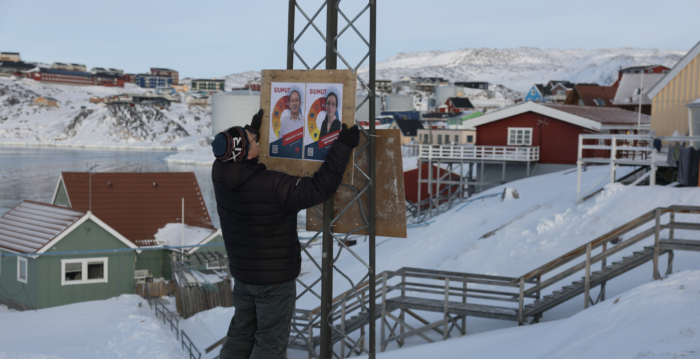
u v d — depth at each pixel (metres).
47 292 21.94
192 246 24.70
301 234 33.22
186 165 134.75
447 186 44.72
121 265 23.33
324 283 3.99
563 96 166.00
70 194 27.02
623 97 61.31
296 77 3.76
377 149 3.88
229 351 3.66
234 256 3.41
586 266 11.60
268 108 3.89
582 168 36.38
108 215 26.84
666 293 7.92
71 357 13.95
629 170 30.98
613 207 20.89
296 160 3.77
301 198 3.22
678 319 6.53
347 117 3.57
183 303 20.42
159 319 20.19
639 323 7.08
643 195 20.61
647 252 11.45
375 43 3.65
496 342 10.12
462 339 11.36
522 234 21.92
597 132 38.47
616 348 6.48
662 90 29.42
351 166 3.52
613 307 8.41
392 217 3.87
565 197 26.97
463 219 27.80
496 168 42.47
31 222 24.45
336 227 4.02
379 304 13.62
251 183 3.23
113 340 15.75
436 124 111.50
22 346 14.84
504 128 42.16
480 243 23.02
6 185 81.31
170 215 27.92
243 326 3.66
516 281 12.24
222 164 3.26
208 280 21.53
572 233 20.23
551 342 8.43
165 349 14.89
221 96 142.50
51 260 22.06
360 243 32.16
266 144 3.89
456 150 40.53
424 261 23.64
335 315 14.01
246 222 3.29
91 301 21.72
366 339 14.51
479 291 12.84
